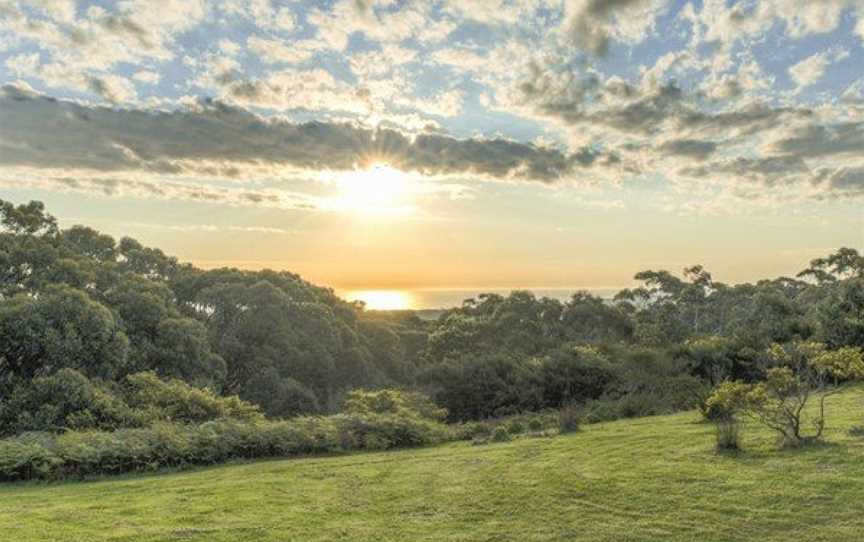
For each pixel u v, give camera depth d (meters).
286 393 36.22
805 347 11.86
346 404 26.34
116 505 10.02
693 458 11.05
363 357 45.97
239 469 13.68
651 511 8.44
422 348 64.44
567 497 9.40
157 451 14.13
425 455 14.59
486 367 32.69
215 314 40.59
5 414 19.12
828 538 7.07
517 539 7.76
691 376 25.50
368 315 63.22
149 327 29.28
